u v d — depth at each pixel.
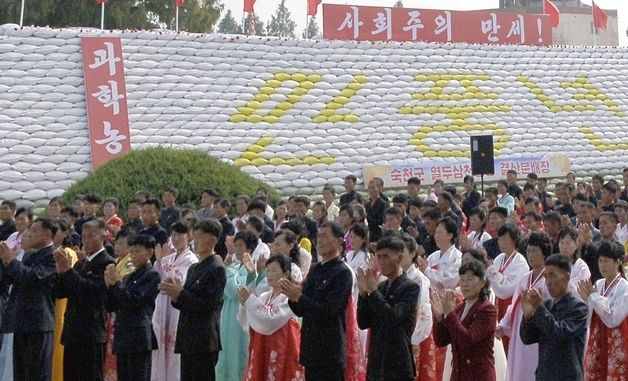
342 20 27.88
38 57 23.88
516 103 28.19
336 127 25.39
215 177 18.58
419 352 9.51
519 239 10.86
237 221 14.56
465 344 8.06
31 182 21.80
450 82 27.84
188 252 11.05
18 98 23.06
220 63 25.67
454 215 14.21
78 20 41.53
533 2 60.44
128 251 11.11
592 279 11.77
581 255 11.85
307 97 25.77
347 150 24.91
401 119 26.31
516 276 10.60
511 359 9.52
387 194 24.70
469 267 8.26
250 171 23.41
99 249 10.25
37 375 10.22
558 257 8.14
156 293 9.86
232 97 25.00
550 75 29.64
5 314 10.30
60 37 24.44
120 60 24.25
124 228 13.26
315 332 8.78
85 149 22.83
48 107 23.19
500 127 27.17
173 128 23.78
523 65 29.56
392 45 28.27
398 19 28.55
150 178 18.27
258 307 9.45
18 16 40.03
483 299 8.29
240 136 24.20
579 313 8.00
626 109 29.52
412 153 25.47
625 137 28.64
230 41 26.31
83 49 24.14
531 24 30.34
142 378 9.88
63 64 23.97
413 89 27.23
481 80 28.39
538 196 18.59
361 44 27.91
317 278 8.88
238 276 10.64
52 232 10.41
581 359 8.09
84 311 10.12
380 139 25.58
